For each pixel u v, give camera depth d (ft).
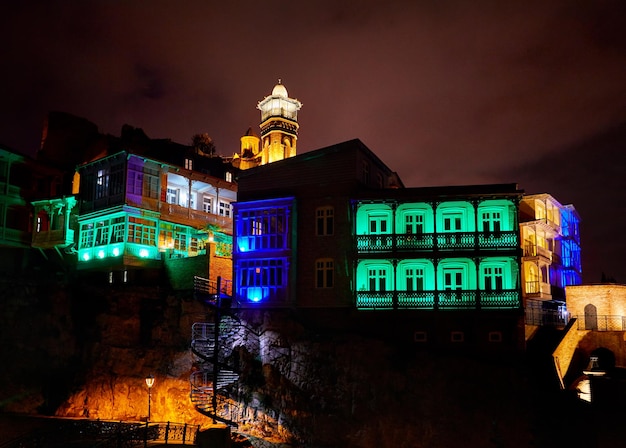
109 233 145.18
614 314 135.54
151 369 126.72
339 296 121.90
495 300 113.39
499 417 101.60
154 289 137.80
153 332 132.57
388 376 109.60
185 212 157.07
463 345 114.32
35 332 129.29
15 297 129.59
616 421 88.79
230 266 141.08
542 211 151.94
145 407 122.83
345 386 111.45
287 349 118.73
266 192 132.67
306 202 128.16
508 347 111.86
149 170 148.77
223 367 117.70
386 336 118.52
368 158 134.41
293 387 114.93
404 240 120.16
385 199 121.29
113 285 137.90
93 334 131.85
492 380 105.19
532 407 100.58
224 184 168.76
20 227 162.61
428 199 119.44
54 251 160.35
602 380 91.61
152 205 147.64
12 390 122.11
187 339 129.59
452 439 102.63
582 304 139.13
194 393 116.47
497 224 119.85
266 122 256.93
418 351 112.57
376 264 122.93
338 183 125.59
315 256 124.98
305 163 130.11
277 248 127.54
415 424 105.19
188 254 156.87
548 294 146.30
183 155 166.91
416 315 116.78
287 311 124.16
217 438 72.49
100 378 126.21
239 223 133.39
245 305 128.67
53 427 99.76
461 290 115.34
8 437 109.09
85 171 155.74
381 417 107.24
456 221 122.21
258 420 115.03
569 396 97.30
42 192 170.60
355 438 107.45
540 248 144.15
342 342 115.85
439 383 106.93
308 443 109.91
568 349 122.62
